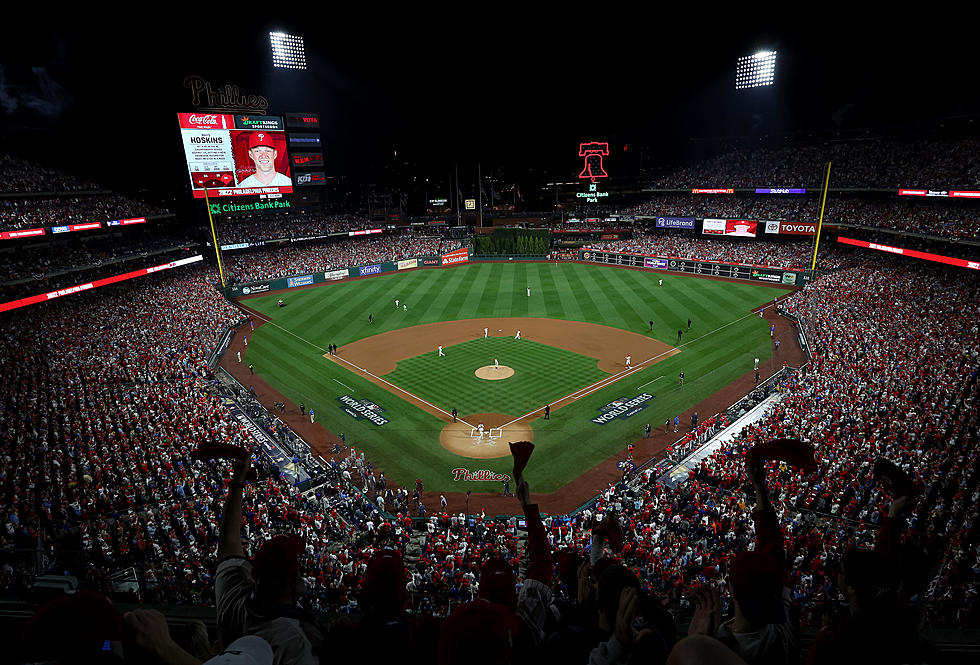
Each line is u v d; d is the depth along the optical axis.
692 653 1.92
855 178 82.19
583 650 3.54
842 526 24.64
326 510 30.73
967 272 63.12
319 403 45.84
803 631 5.93
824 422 33.81
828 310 58.69
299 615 3.38
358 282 89.25
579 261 100.62
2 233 60.16
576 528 28.03
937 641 5.01
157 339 55.72
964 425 30.64
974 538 21.02
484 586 4.30
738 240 95.25
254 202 93.06
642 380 48.16
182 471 31.62
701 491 30.00
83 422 37.19
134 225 88.31
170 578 22.02
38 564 14.95
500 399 45.59
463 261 103.44
